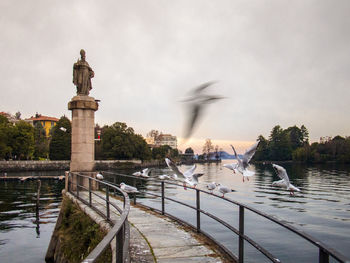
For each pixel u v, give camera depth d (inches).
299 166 4114.2
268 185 1861.5
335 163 4749.0
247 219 856.9
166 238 310.3
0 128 3331.7
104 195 611.8
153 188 1599.4
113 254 250.5
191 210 978.7
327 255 125.4
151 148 5994.1
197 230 330.6
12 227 810.8
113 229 138.5
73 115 685.3
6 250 610.9
